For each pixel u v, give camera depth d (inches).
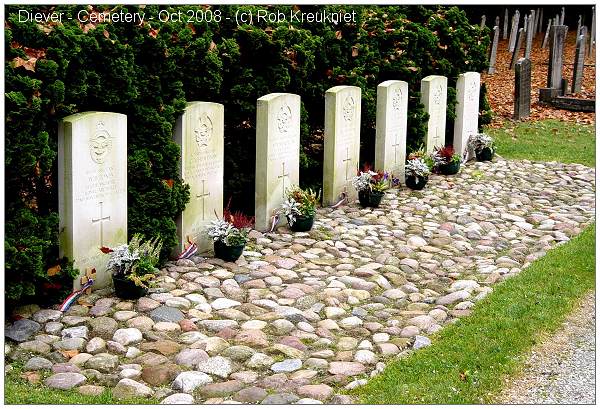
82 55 216.5
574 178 343.9
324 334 209.6
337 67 303.7
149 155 236.7
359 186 296.4
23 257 204.7
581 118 455.2
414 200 307.6
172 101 241.1
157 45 235.6
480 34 373.7
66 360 196.2
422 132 336.8
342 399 183.6
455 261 256.8
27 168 206.1
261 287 231.9
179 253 246.2
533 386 191.0
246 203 289.1
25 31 206.8
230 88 277.4
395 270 246.4
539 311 219.9
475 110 367.6
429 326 215.5
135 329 205.9
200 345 200.8
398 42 332.2
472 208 301.9
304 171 304.5
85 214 219.8
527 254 263.0
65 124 214.5
